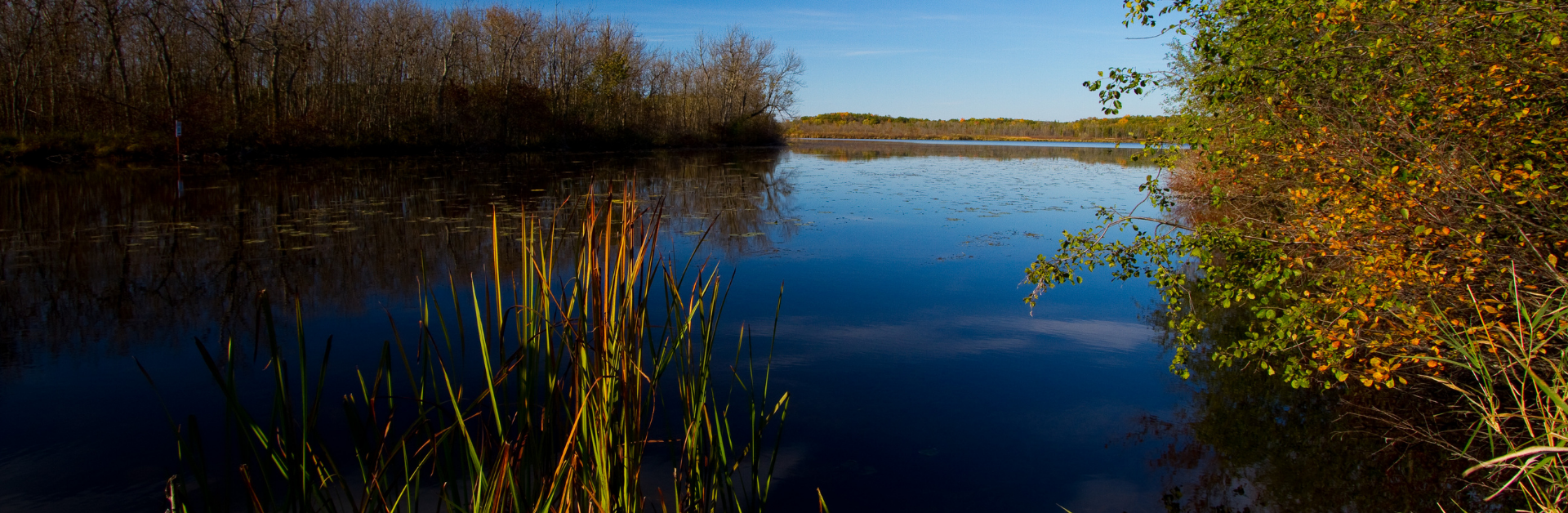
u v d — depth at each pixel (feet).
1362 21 10.10
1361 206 9.11
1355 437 10.66
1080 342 14.90
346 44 68.39
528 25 82.64
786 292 18.78
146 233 24.70
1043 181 54.65
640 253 6.33
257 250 22.31
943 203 38.96
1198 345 14.75
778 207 36.11
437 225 27.14
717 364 13.21
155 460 9.46
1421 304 8.98
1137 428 11.02
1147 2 12.27
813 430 10.70
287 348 13.75
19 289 17.65
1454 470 9.67
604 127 93.45
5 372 12.43
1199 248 11.61
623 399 6.15
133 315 15.72
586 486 6.08
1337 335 9.16
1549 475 7.23
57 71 52.03
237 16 57.62
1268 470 9.75
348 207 31.96
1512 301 8.73
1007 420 11.18
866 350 14.24
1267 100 11.29
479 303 16.66
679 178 52.31
